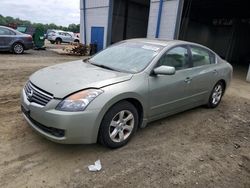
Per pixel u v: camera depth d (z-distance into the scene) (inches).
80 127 118.7
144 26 854.5
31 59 477.1
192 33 933.8
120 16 749.3
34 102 126.1
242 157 144.7
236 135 175.2
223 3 722.2
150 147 145.1
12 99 208.7
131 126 143.9
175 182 115.5
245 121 205.6
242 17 901.2
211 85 209.3
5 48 522.3
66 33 1183.6
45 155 127.8
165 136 161.6
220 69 217.9
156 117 162.2
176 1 491.2
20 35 544.7
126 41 189.6
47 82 129.3
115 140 136.6
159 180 115.7
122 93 130.3
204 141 160.4
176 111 179.6
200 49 199.8
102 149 137.6
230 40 924.0
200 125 186.1
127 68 152.8
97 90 124.2
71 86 123.0
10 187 103.3
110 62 164.2
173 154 139.8
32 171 114.5
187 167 128.4
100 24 688.4
